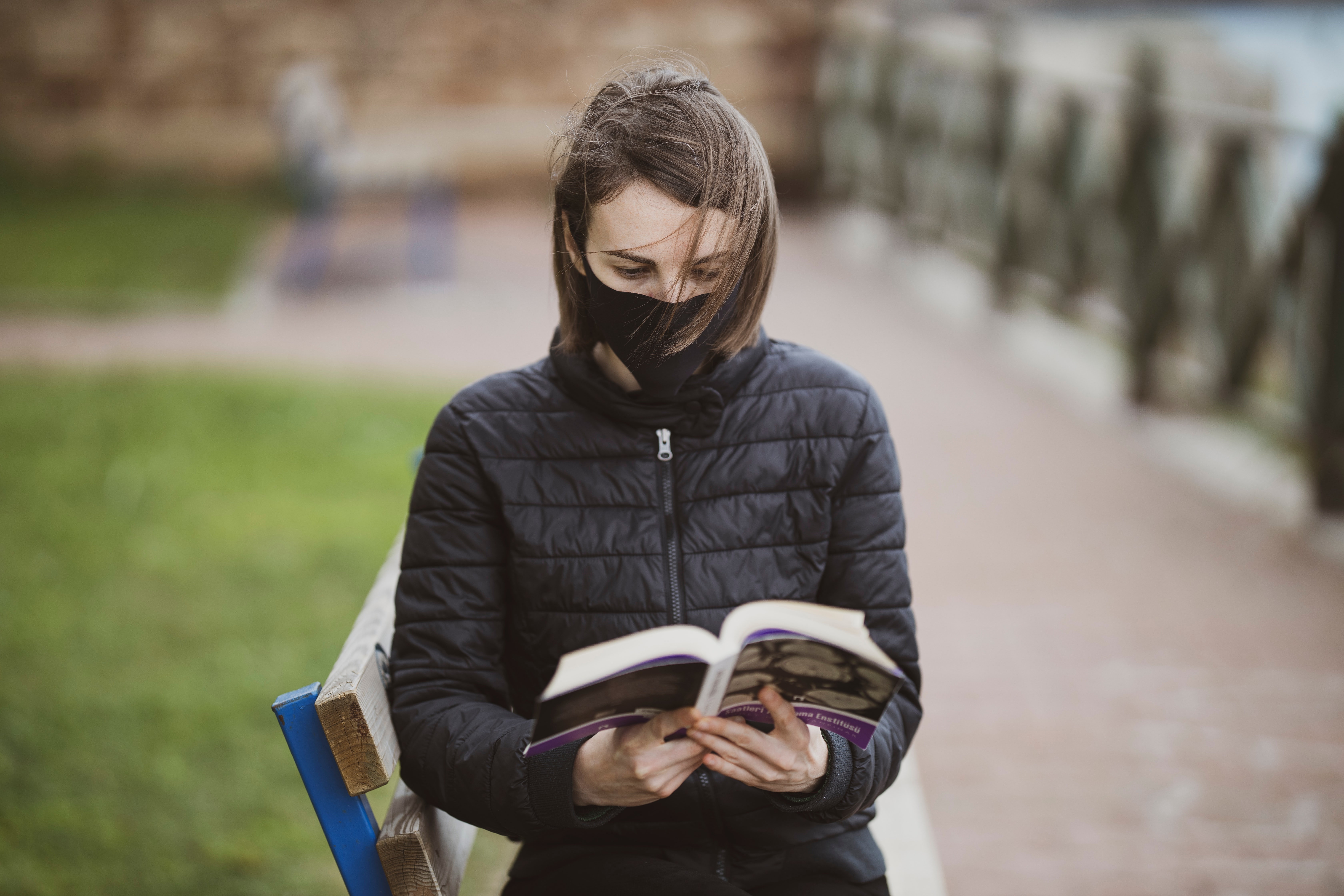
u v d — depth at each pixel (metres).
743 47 14.99
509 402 2.18
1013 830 3.77
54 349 9.36
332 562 5.60
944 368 8.66
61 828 3.77
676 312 1.96
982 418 7.62
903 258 12.14
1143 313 7.45
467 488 2.15
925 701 4.53
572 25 14.98
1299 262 6.02
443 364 9.10
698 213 1.90
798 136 15.25
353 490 6.50
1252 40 12.41
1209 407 7.53
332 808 1.98
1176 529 5.94
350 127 15.16
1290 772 4.02
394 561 2.70
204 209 14.40
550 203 2.09
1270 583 5.34
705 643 1.71
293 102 11.67
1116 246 7.81
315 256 12.39
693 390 2.10
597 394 2.12
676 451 2.14
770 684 1.77
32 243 12.68
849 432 2.17
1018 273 9.73
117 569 5.54
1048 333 9.40
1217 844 3.68
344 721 1.91
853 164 13.99
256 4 14.95
